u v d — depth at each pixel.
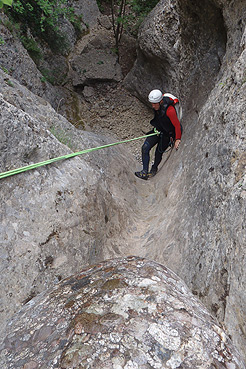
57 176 2.77
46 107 4.36
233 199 1.97
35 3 7.06
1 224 2.16
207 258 2.10
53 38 7.86
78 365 1.21
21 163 2.47
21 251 2.17
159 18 5.97
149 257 3.01
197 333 1.33
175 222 3.00
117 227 3.44
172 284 1.68
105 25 9.40
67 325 1.42
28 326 1.57
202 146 3.06
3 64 5.55
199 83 4.80
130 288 1.55
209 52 4.56
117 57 8.59
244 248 1.68
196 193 2.75
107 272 1.77
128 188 4.49
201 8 4.20
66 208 2.65
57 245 2.41
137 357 1.21
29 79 6.32
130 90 8.16
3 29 5.89
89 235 2.80
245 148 2.11
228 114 2.54
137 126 7.85
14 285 2.03
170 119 4.06
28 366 1.30
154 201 4.44
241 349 1.51
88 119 7.87
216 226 2.13
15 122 2.44
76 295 1.62
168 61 6.24
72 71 8.24
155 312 1.39
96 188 3.24
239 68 2.63
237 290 1.64
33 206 2.40
